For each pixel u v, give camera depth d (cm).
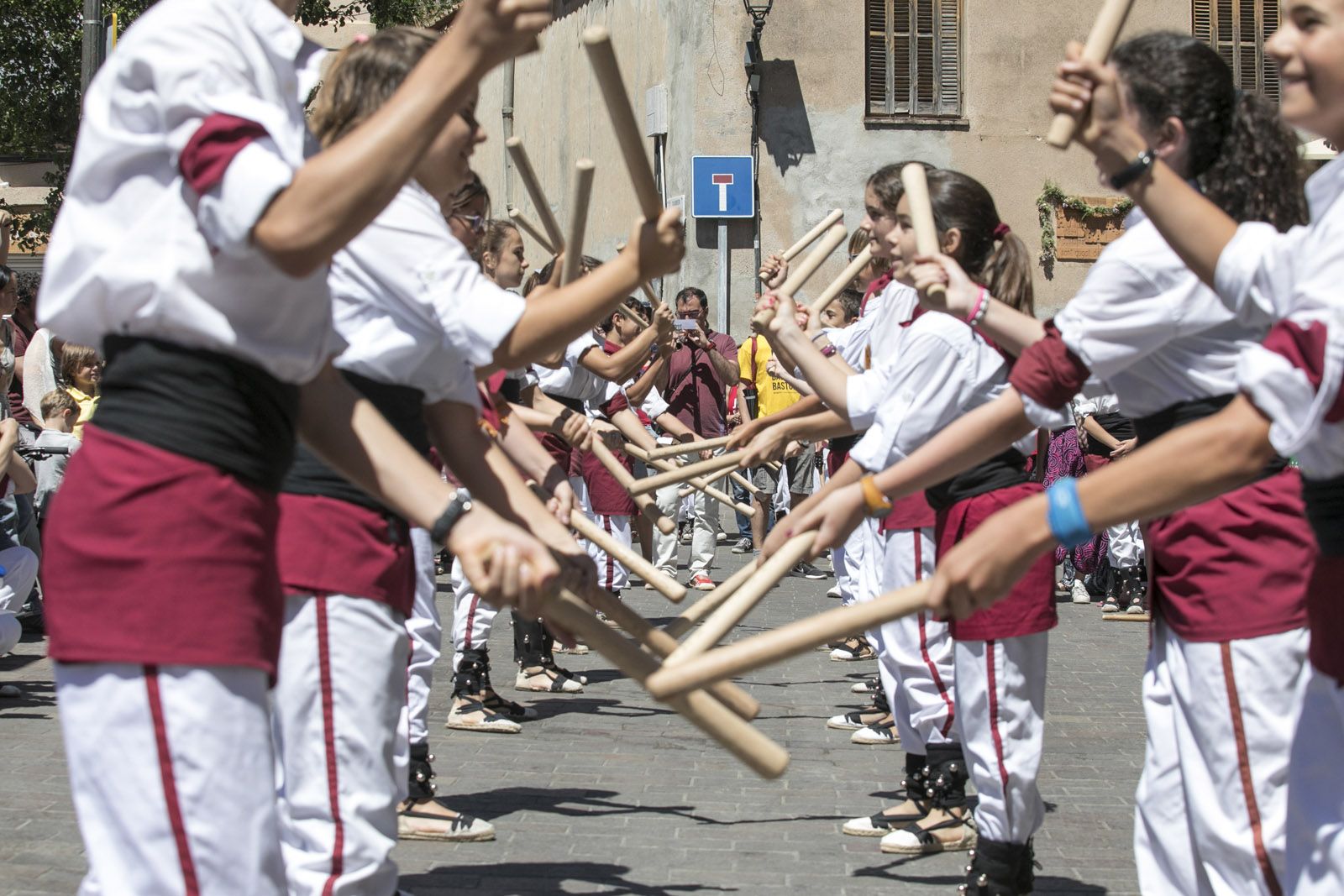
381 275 281
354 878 304
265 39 212
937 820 472
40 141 1780
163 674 200
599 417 743
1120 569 1008
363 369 284
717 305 1579
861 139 1585
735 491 1350
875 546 650
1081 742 638
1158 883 309
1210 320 280
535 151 2145
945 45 1595
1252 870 283
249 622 205
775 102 1578
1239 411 204
